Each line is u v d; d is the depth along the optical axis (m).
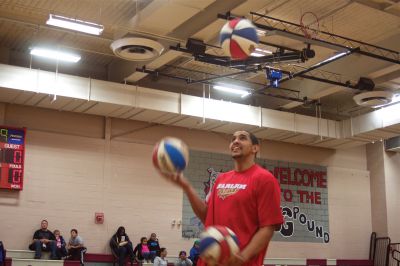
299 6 16.06
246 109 22.52
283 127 23.30
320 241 26.30
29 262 18.23
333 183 27.38
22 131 20.27
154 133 23.12
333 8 16.16
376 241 27.52
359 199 27.92
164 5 14.38
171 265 21.81
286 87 23.56
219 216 4.25
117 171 21.97
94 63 21.97
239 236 4.12
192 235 22.97
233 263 3.53
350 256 26.95
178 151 4.02
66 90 19.23
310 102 23.42
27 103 20.12
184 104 21.23
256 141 4.45
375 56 17.47
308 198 26.42
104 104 20.09
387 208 27.48
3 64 18.38
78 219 20.80
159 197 22.59
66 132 21.34
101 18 17.31
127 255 20.69
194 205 4.43
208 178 23.88
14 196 19.80
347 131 24.67
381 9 16.14
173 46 17.28
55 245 19.28
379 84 20.70
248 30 10.26
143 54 16.47
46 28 18.05
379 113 23.39
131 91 20.38
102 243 21.08
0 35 19.30
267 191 4.14
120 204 21.73
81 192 21.05
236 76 22.33
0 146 19.73
